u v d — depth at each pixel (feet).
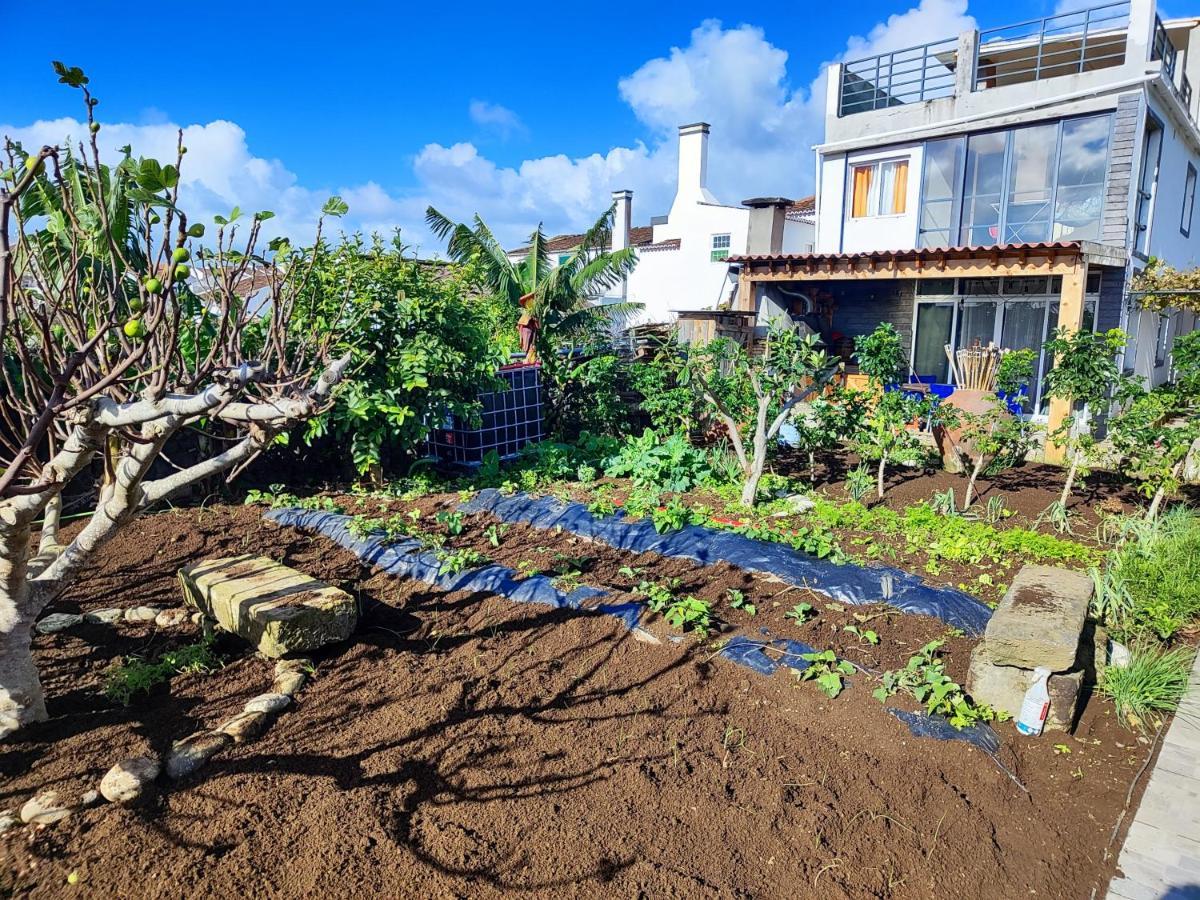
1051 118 50.62
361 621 17.76
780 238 67.05
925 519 26.25
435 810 11.57
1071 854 11.65
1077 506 29.53
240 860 10.30
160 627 17.02
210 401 9.94
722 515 26.91
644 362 39.83
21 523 11.55
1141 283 49.39
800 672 15.72
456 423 35.24
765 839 11.39
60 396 8.38
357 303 27.37
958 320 55.57
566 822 11.44
